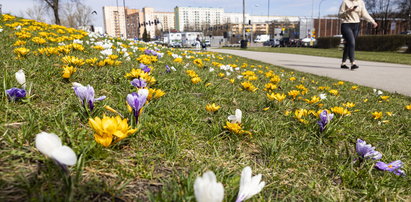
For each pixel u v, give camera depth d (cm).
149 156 147
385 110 386
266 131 206
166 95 261
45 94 204
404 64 1334
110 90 251
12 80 207
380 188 147
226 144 184
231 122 192
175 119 204
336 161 175
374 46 3122
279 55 2177
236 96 326
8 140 130
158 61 468
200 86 327
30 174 109
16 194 96
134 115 153
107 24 12888
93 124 111
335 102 374
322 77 800
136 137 159
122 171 125
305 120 225
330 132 210
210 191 58
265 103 291
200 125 206
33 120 149
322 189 144
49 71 266
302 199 132
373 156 164
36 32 732
